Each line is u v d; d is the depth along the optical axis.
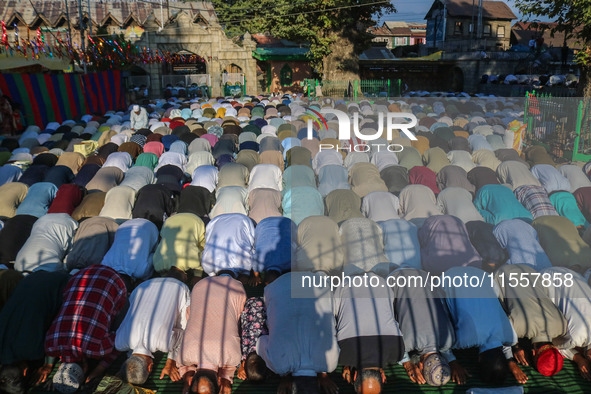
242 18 29.58
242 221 5.62
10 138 10.59
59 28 30.22
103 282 4.19
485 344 3.98
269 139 9.68
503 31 33.72
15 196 6.76
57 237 5.49
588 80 11.43
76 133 11.20
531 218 6.10
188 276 5.65
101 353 3.96
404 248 5.16
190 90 24.64
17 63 14.37
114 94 18.25
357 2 20.64
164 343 3.98
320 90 21.05
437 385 3.94
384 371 4.20
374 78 28.45
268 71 28.47
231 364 3.91
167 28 24.62
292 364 3.74
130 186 7.16
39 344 3.91
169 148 9.61
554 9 11.72
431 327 3.97
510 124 9.66
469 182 7.33
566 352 4.20
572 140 9.64
